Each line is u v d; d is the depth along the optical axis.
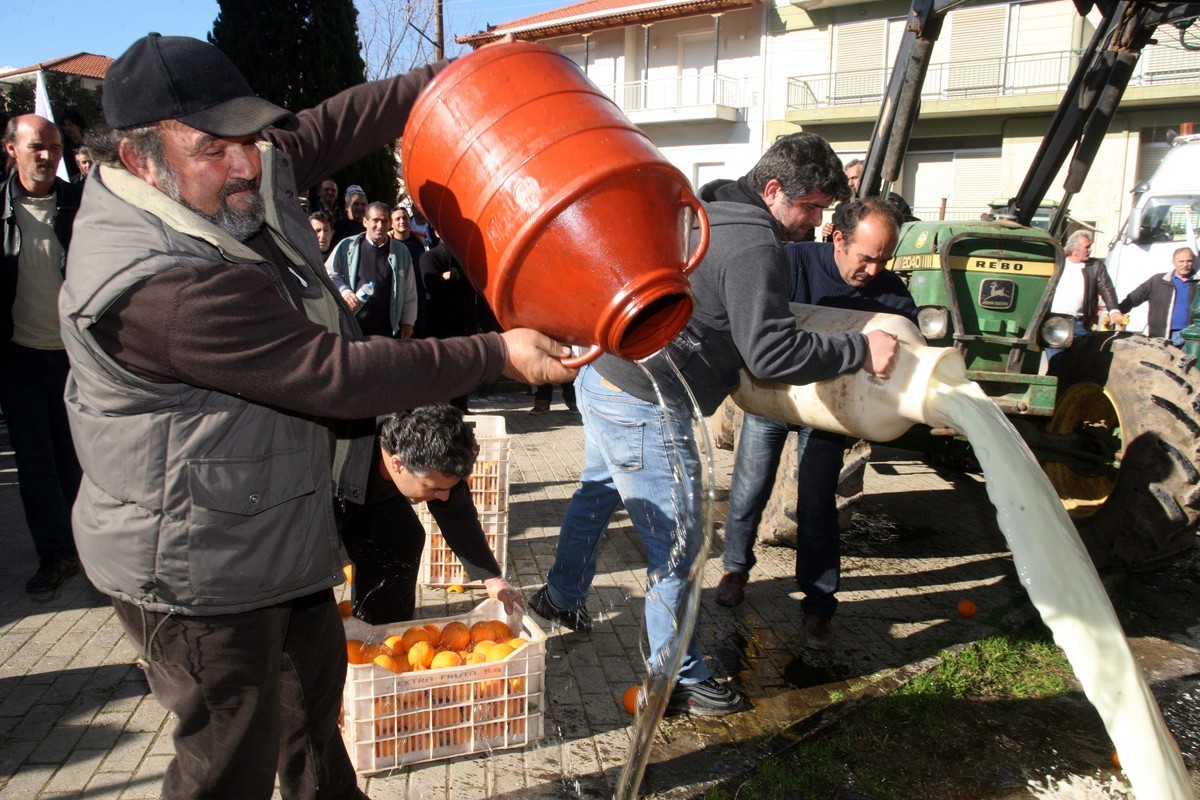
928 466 7.11
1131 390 4.51
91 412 1.74
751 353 2.65
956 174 24.00
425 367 1.70
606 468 3.56
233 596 1.81
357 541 3.14
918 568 4.91
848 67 24.39
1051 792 2.94
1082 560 2.39
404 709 2.84
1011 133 22.78
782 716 3.30
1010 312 4.84
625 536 5.21
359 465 2.23
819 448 3.72
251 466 1.78
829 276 3.69
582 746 3.06
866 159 5.62
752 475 4.05
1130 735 2.18
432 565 4.25
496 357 1.78
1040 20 22.34
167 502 1.73
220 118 1.65
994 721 3.37
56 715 3.11
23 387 4.05
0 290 3.92
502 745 3.01
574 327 1.77
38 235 3.98
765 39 25.48
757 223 2.75
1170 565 4.96
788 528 4.79
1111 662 2.26
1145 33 4.83
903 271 5.36
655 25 27.19
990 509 6.02
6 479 6.12
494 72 1.81
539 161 1.71
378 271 6.55
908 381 2.70
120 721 3.09
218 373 1.60
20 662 3.48
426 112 1.85
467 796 2.75
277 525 1.83
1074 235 9.01
